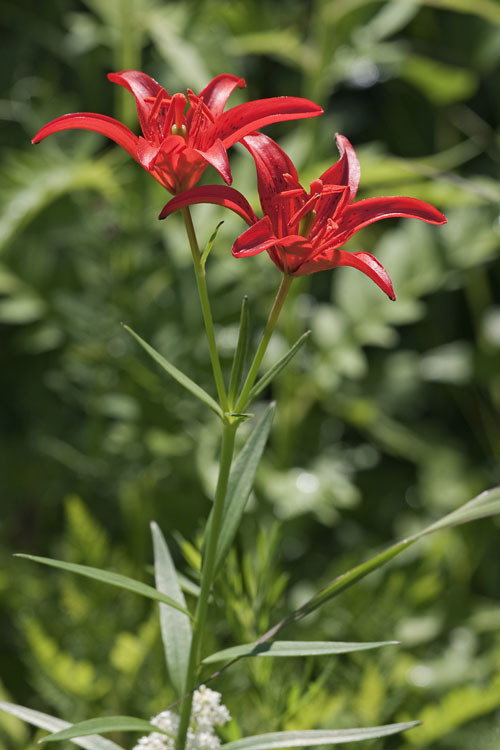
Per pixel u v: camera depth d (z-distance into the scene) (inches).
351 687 27.0
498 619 34.6
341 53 35.0
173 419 34.1
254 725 25.0
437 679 31.2
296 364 34.9
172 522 35.8
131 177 33.7
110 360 34.5
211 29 35.6
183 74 31.8
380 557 19.4
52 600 31.8
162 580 20.9
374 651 27.6
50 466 38.2
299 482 34.6
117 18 33.1
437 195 31.9
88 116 18.5
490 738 28.0
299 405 36.7
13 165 32.3
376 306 36.7
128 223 34.1
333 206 19.1
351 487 34.8
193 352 34.8
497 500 19.4
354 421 38.1
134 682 26.0
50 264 37.1
